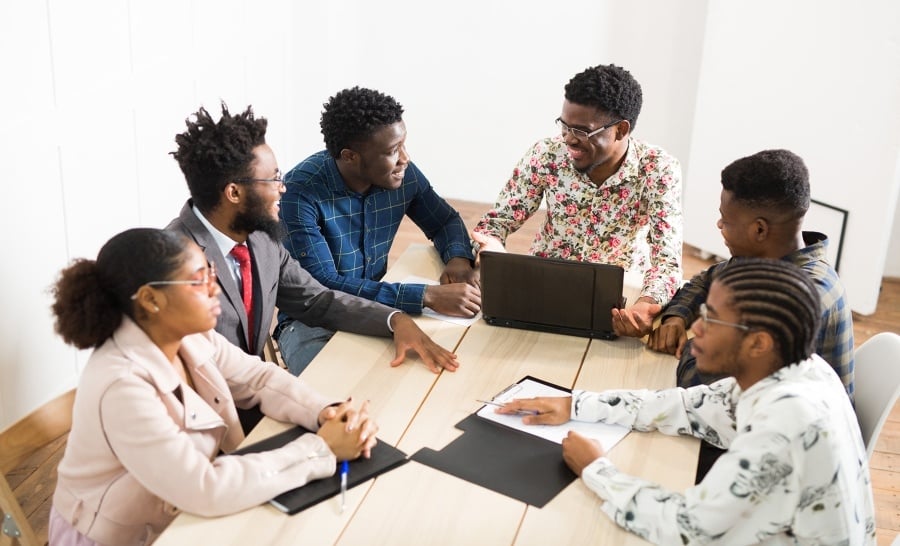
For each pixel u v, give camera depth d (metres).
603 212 2.58
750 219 1.89
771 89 3.95
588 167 2.43
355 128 2.35
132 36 2.96
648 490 1.47
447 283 2.43
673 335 2.05
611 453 1.65
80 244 2.78
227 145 1.91
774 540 1.43
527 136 4.86
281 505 1.49
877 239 3.77
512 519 1.47
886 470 2.84
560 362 2.00
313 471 1.54
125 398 1.49
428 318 2.21
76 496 1.61
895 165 3.63
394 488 1.54
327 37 4.61
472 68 4.77
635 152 2.49
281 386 1.79
